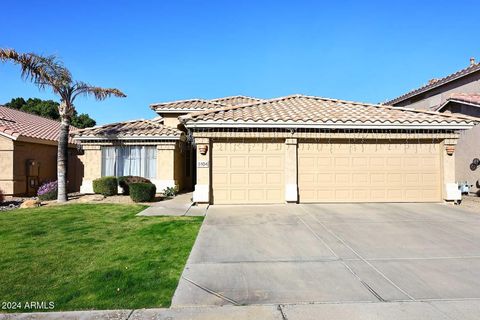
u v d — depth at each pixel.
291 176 13.94
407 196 14.39
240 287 5.78
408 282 5.98
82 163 22.17
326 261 7.07
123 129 19.48
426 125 13.91
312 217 11.30
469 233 9.26
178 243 8.33
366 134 14.19
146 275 6.29
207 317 4.77
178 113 22.47
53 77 14.93
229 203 13.89
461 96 18.34
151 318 4.75
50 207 13.52
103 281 6.02
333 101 17.52
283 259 7.20
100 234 9.18
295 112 14.91
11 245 8.19
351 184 14.29
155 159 19.38
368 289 5.69
